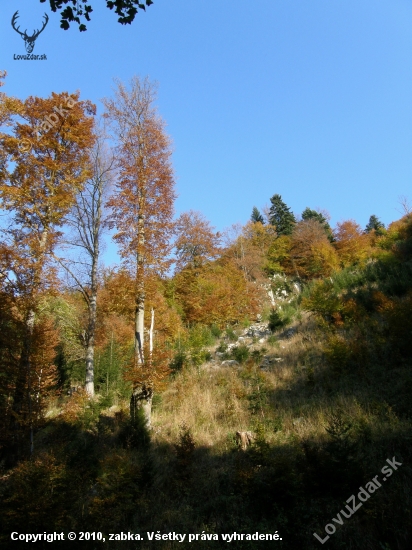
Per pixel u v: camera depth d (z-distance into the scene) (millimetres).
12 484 6879
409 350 12359
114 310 14117
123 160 14430
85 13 4418
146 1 4465
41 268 11375
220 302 29672
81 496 7266
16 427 10141
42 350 10828
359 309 17719
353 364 13008
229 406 12219
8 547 5371
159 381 12156
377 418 8750
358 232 41750
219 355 20797
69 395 19625
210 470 8375
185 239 34250
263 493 6645
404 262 22609
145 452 9953
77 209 16766
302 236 45406
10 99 13000
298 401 11711
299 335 19094
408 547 5148
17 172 12602
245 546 5746
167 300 28750
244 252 43188
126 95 15258
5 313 10148
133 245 13469
